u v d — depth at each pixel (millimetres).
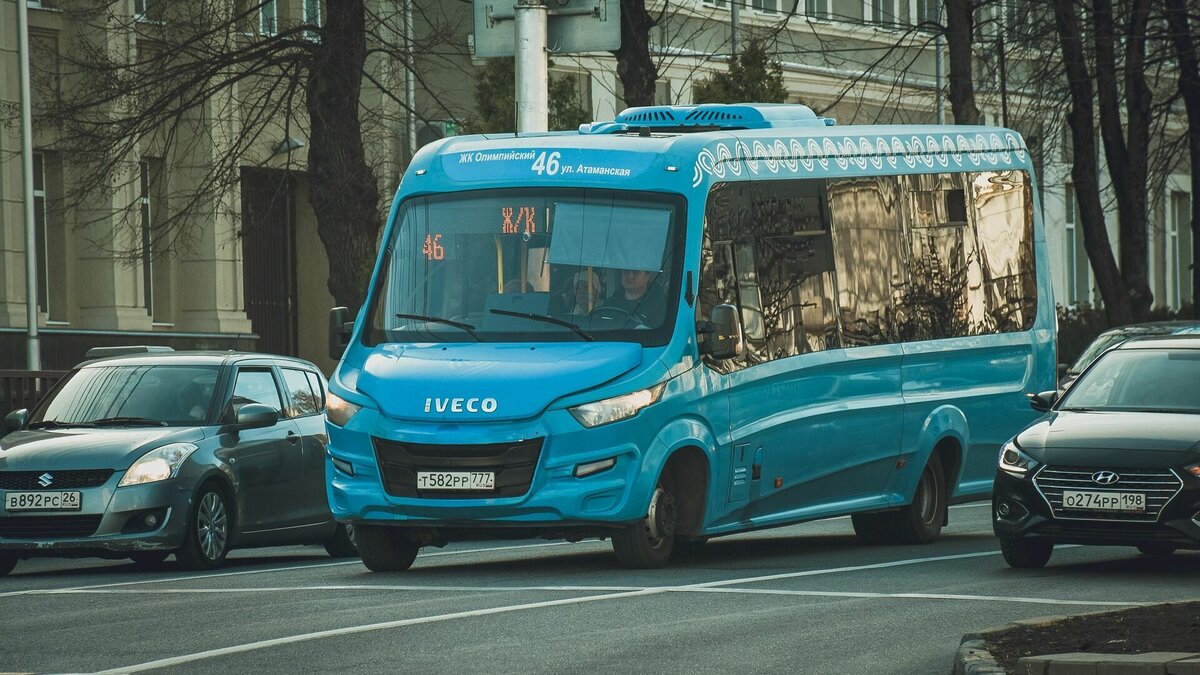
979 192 27469
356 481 20969
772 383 22922
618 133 24688
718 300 22047
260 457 25344
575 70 58062
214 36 40594
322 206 39281
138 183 49844
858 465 24672
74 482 23297
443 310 21750
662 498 21234
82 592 19703
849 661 14016
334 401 21266
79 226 43094
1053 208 80188
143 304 50375
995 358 27359
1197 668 11875
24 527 23297
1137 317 51094
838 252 24516
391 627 15836
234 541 24672
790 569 21203
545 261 21688
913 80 71000
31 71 47000
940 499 26594
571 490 20344
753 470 22547
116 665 14039
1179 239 91125
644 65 38562
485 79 42125
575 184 22031
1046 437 21234
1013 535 20969
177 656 14398
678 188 21906
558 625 15938
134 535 23203
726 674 13406
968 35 44969
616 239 21703
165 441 23922
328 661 13992
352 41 39469
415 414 20547
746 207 22859
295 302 56156
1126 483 20375
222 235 51875
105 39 47844
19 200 47094
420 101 54500
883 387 25125
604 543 27719
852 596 18094
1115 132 50594
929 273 26250
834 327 24266
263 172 49438
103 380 25625
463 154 22531
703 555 23953
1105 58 49125
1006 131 28438
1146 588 19000
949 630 15633
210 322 51781
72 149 40219
